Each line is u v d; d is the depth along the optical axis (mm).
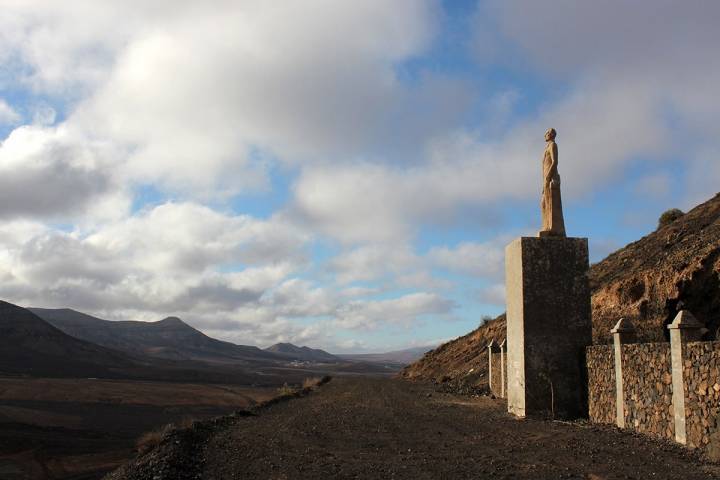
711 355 10789
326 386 39156
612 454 11484
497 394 25938
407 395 28594
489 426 16266
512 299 19188
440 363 49812
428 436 14727
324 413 20750
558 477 9711
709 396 10828
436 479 9805
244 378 133375
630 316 24078
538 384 17859
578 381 17891
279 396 27766
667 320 22172
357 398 27562
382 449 12930
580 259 18562
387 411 21000
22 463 26078
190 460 11742
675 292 22266
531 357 17938
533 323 18094
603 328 25234
